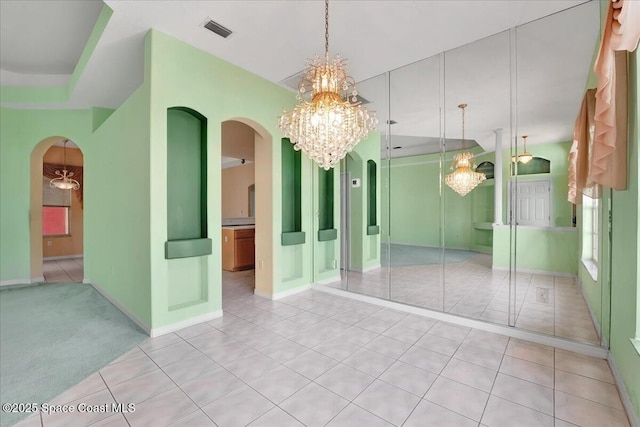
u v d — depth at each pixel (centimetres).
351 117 287
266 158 439
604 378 223
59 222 834
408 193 448
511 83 339
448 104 388
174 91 316
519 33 310
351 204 523
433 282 425
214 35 315
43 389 211
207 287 348
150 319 301
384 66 387
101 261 461
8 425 175
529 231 359
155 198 302
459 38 323
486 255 383
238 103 383
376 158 479
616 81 194
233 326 329
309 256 492
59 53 438
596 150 197
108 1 259
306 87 444
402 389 209
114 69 385
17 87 501
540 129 331
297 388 211
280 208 442
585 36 288
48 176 792
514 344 283
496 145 360
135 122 332
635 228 182
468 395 202
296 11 278
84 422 177
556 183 333
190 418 181
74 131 529
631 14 130
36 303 418
